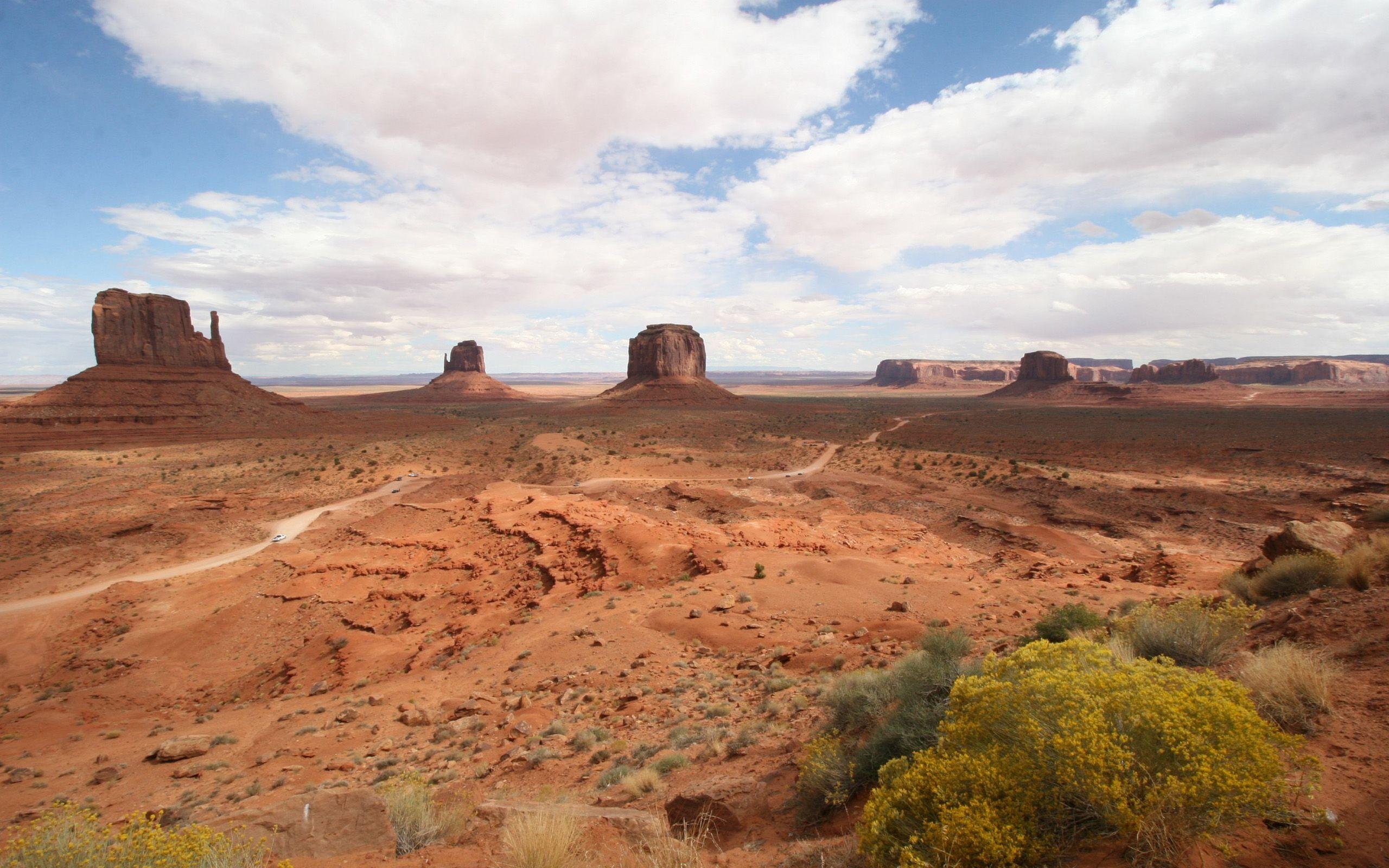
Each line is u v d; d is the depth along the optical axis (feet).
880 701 31.94
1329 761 16.37
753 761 34.50
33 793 65.26
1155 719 13.79
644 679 67.77
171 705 108.68
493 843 23.24
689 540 136.67
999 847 13.01
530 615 111.04
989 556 167.32
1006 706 15.79
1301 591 41.68
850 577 104.22
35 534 220.43
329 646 118.21
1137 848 13.01
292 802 23.88
